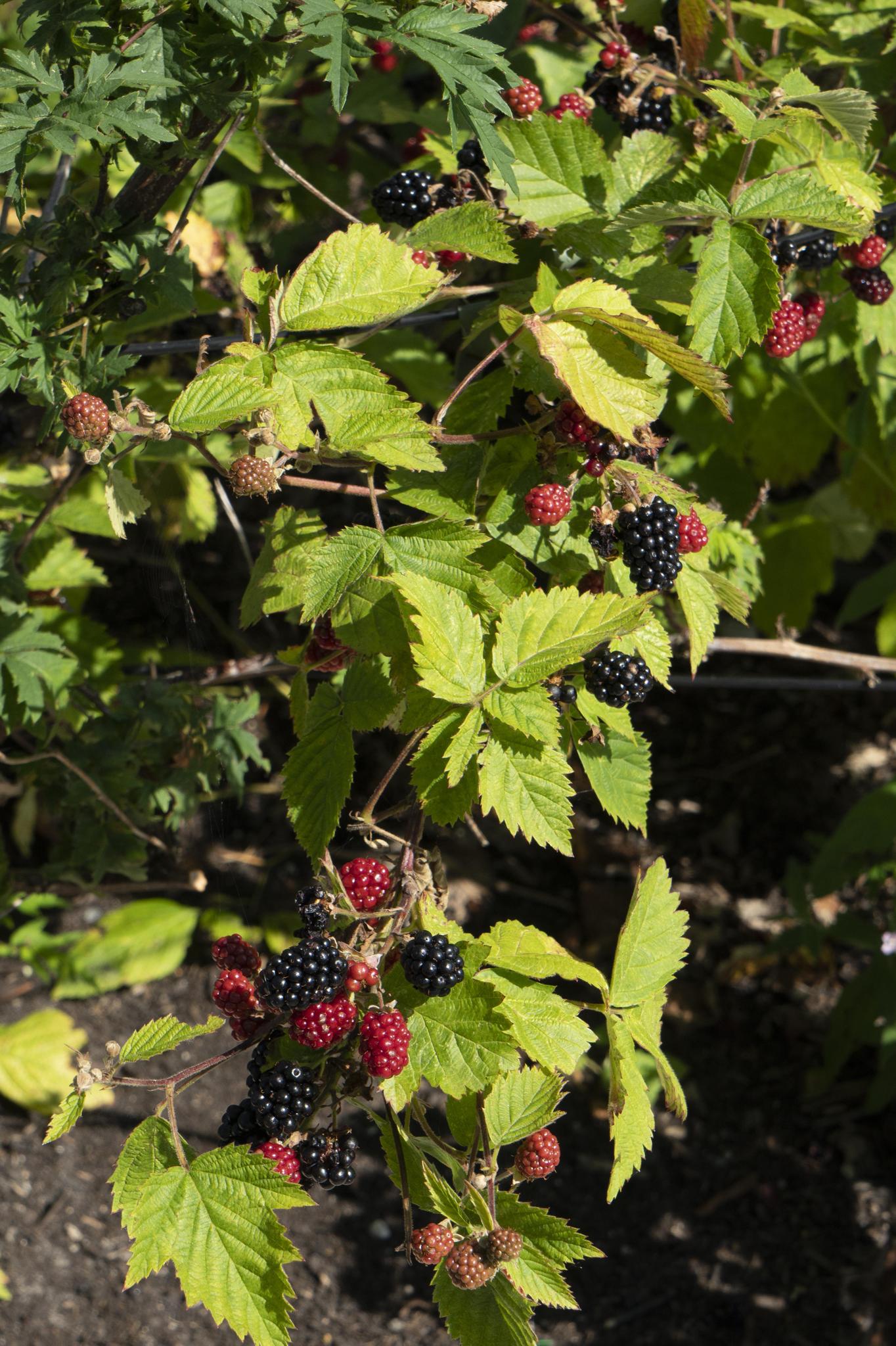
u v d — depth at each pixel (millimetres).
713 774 2432
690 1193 1846
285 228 1771
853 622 2605
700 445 1635
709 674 2547
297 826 1180
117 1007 1997
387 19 1160
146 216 1240
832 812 2340
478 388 1211
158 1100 1902
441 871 1188
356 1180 1822
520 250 1281
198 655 1934
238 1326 1097
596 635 1138
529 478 1190
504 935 1161
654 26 1348
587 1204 1816
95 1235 1743
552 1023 1149
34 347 1207
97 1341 1617
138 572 2295
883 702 2512
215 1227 1104
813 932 1921
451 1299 1152
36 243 1235
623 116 1283
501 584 1184
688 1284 1731
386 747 2156
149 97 1182
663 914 1197
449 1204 1134
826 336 1498
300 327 1171
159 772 1479
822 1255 1755
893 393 1617
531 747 1140
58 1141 1845
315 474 1524
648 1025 1193
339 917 1151
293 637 2287
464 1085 1132
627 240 1235
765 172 1251
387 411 1155
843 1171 1866
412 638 1154
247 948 1172
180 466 1714
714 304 1211
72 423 1143
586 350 1164
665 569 1177
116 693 1522
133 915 2055
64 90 1155
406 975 1131
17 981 2037
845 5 1401
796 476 1798
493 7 1186
